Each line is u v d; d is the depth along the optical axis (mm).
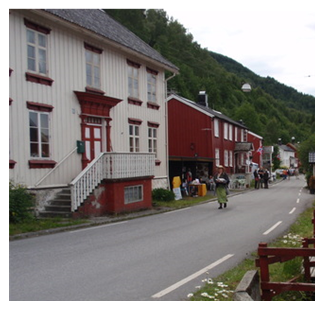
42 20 14211
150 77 22531
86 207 14156
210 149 35312
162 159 23422
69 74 15562
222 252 8617
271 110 99625
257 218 14664
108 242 9664
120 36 20250
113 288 5859
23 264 7301
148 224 13023
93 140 16938
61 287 5875
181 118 36688
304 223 13266
